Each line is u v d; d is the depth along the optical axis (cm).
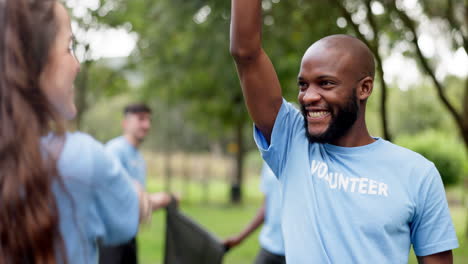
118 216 144
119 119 2225
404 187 174
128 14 1002
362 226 170
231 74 945
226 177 2923
